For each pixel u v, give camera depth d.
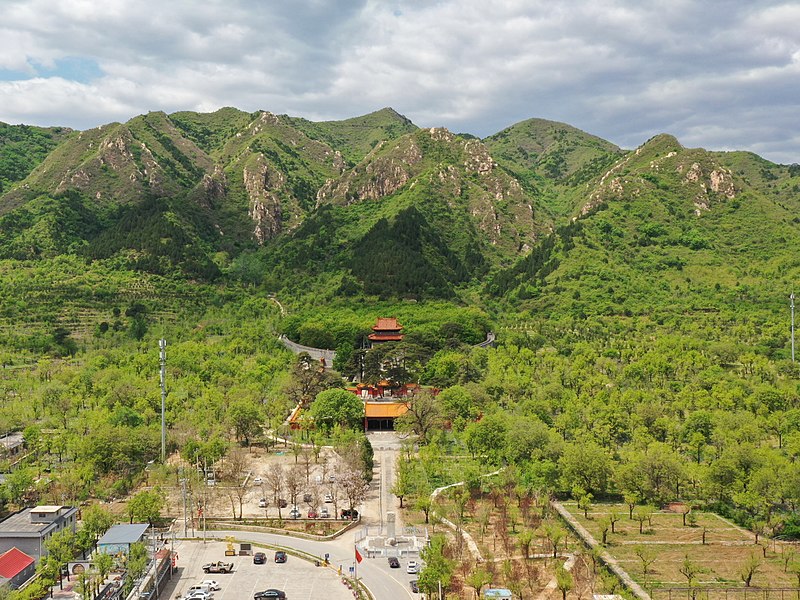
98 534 156.25
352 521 170.12
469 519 170.38
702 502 181.00
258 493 191.50
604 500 183.12
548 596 130.50
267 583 139.25
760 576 137.62
